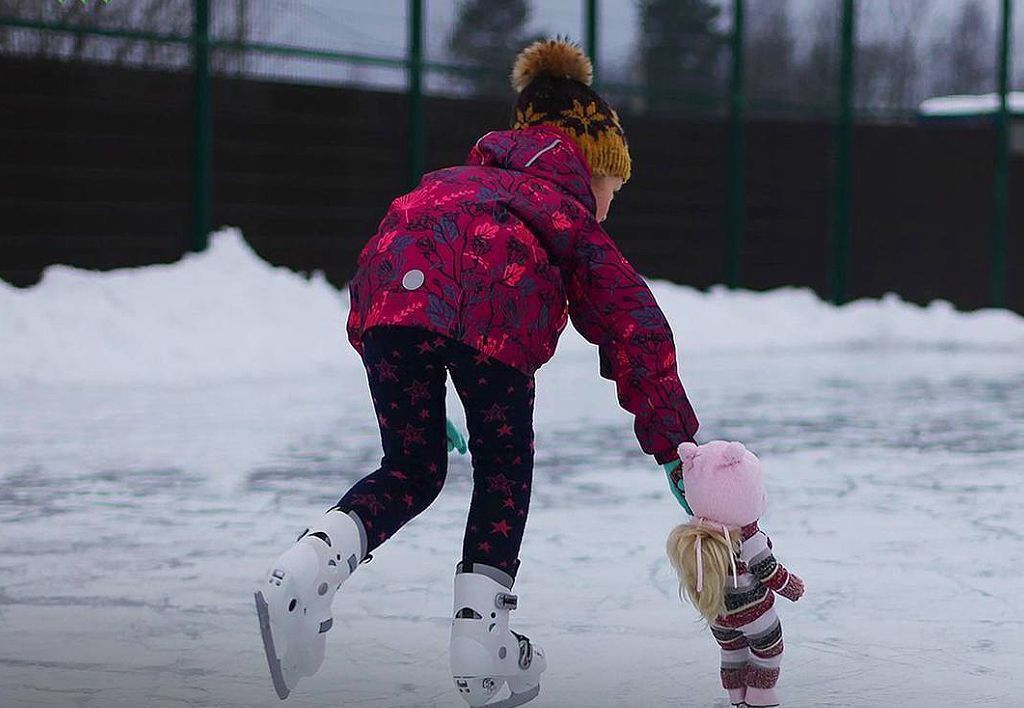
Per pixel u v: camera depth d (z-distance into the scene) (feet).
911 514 58.85
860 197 197.67
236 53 141.38
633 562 49.16
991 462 75.10
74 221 130.00
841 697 33.45
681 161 180.34
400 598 43.78
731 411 99.25
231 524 56.29
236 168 142.00
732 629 31.07
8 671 35.47
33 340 114.11
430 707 32.76
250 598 43.80
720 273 184.85
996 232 204.13
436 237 31.35
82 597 43.86
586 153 33.86
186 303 126.93
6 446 77.71
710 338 165.68
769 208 190.19
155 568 48.08
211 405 98.63
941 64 203.41
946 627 40.32
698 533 29.73
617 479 68.54
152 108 134.72
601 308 31.78
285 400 102.58
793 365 142.10
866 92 199.72
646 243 177.88
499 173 32.55
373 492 30.99
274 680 28.14
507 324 31.14
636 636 39.34
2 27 125.18
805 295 191.52
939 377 129.39
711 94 182.29
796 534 54.29
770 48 190.08
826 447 80.64
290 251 146.20
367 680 34.99
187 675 35.24
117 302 123.13
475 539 31.76
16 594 44.21
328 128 148.46
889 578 46.78
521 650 31.48
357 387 112.27
